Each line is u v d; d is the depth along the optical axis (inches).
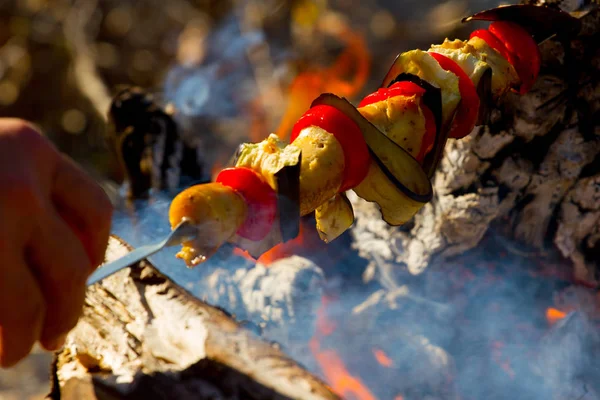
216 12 162.9
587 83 54.6
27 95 146.8
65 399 48.4
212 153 127.2
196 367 47.3
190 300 49.6
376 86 139.6
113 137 63.2
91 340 49.4
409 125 48.2
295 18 157.9
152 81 150.1
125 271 50.6
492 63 50.7
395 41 148.7
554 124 54.9
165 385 47.3
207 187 45.1
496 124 54.6
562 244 56.4
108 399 47.7
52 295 44.6
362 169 47.1
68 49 148.2
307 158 46.4
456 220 55.7
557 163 55.2
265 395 46.4
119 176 118.4
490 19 51.7
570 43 54.3
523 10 51.4
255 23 157.2
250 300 56.4
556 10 51.9
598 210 55.4
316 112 47.1
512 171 55.3
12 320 43.9
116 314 49.6
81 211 45.4
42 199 44.3
